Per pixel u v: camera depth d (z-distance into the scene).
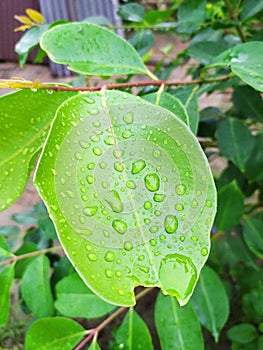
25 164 0.15
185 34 0.30
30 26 0.30
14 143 0.15
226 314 0.28
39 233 0.40
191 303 0.25
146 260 0.11
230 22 0.28
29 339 0.23
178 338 0.24
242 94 0.33
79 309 0.26
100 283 0.11
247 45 0.19
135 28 0.34
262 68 0.18
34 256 0.30
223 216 0.30
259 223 0.33
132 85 0.18
